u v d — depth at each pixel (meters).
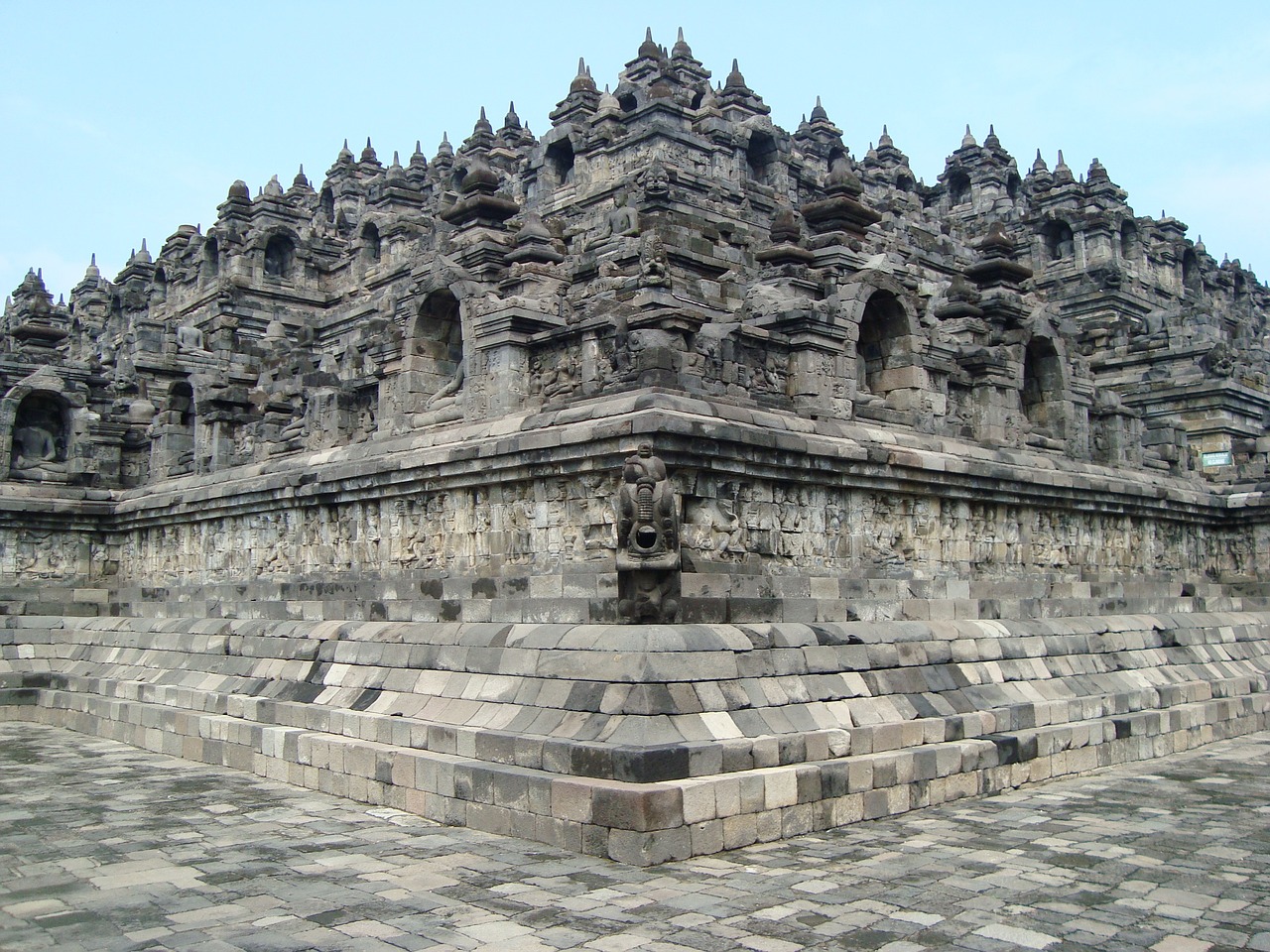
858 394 23.56
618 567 16.88
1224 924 11.64
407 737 17.61
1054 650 22.88
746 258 30.67
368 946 10.80
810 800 15.51
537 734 15.55
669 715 14.94
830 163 60.00
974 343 27.77
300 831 15.71
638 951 10.66
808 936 11.08
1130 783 19.80
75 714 27.72
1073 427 30.59
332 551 25.45
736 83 46.97
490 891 12.59
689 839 13.93
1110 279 57.78
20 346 39.06
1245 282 75.00
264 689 22.17
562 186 46.56
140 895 12.57
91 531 35.78
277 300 55.00
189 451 36.78
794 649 17.44
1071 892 12.73
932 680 19.44
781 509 19.81
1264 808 17.53
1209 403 45.91
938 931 11.30
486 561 20.77
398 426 24.78
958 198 70.69
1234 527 34.88
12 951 10.68
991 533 25.06
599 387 20.02
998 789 18.80
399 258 52.00
